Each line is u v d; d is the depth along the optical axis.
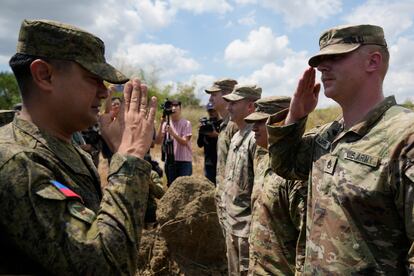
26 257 1.37
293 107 2.47
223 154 5.25
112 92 1.78
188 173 7.29
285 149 2.52
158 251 4.79
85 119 1.58
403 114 1.98
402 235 1.93
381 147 1.96
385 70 2.19
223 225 4.47
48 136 1.53
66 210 1.36
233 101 4.29
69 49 1.50
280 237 3.05
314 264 2.12
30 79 1.52
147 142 1.61
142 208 1.49
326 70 2.21
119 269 1.37
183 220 4.76
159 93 28.27
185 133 7.27
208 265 4.84
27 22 1.50
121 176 1.48
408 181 1.82
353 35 2.13
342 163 2.09
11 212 1.29
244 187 3.95
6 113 1.86
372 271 1.93
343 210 2.03
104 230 1.36
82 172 1.60
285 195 2.99
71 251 1.30
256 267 3.17
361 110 2.15
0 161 1.32
